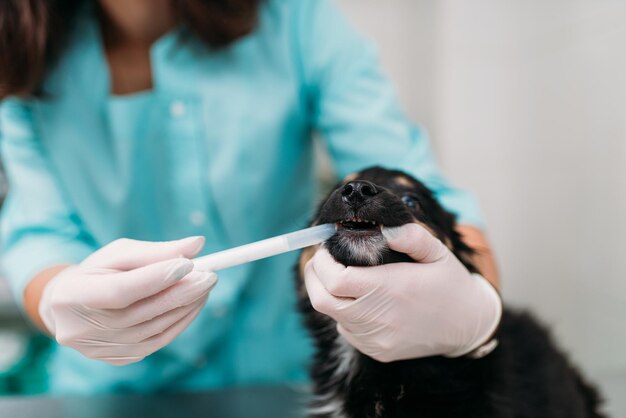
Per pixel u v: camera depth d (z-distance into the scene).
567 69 2.79
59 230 2.06
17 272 1.86
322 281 1.20
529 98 3.15
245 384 2.22
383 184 1.59
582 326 2.71
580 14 2.68
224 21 1.89
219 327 2.10
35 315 1.69
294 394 2.02
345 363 1.59
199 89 1.97
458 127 3.48
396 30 4.11
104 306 1.16
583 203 2.68
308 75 2.05
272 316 2.20
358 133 1.96
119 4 1.97
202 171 1.99
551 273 3.00
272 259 2.14
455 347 1.31
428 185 1.82
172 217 2.04
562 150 2.86
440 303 1.22
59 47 1.96
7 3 1.76
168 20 2.03
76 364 2.20
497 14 3.29
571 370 1.92
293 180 2.16
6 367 3.24
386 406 1.51
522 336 1.83
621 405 2.15
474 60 3.40
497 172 3.36
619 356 2.41
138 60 2.06
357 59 2.03
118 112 1.97
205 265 1.19
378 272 1.18
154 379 2.16
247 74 2.00
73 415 1.84
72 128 2.02
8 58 1.80
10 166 2.12
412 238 1.18
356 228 1.23
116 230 2.09
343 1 4.08
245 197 2.03
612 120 2.44
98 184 2.04
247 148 1.99
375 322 1.20
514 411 1.50
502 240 3.38
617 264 2.43
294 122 2.07
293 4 2.07
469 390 1.44
